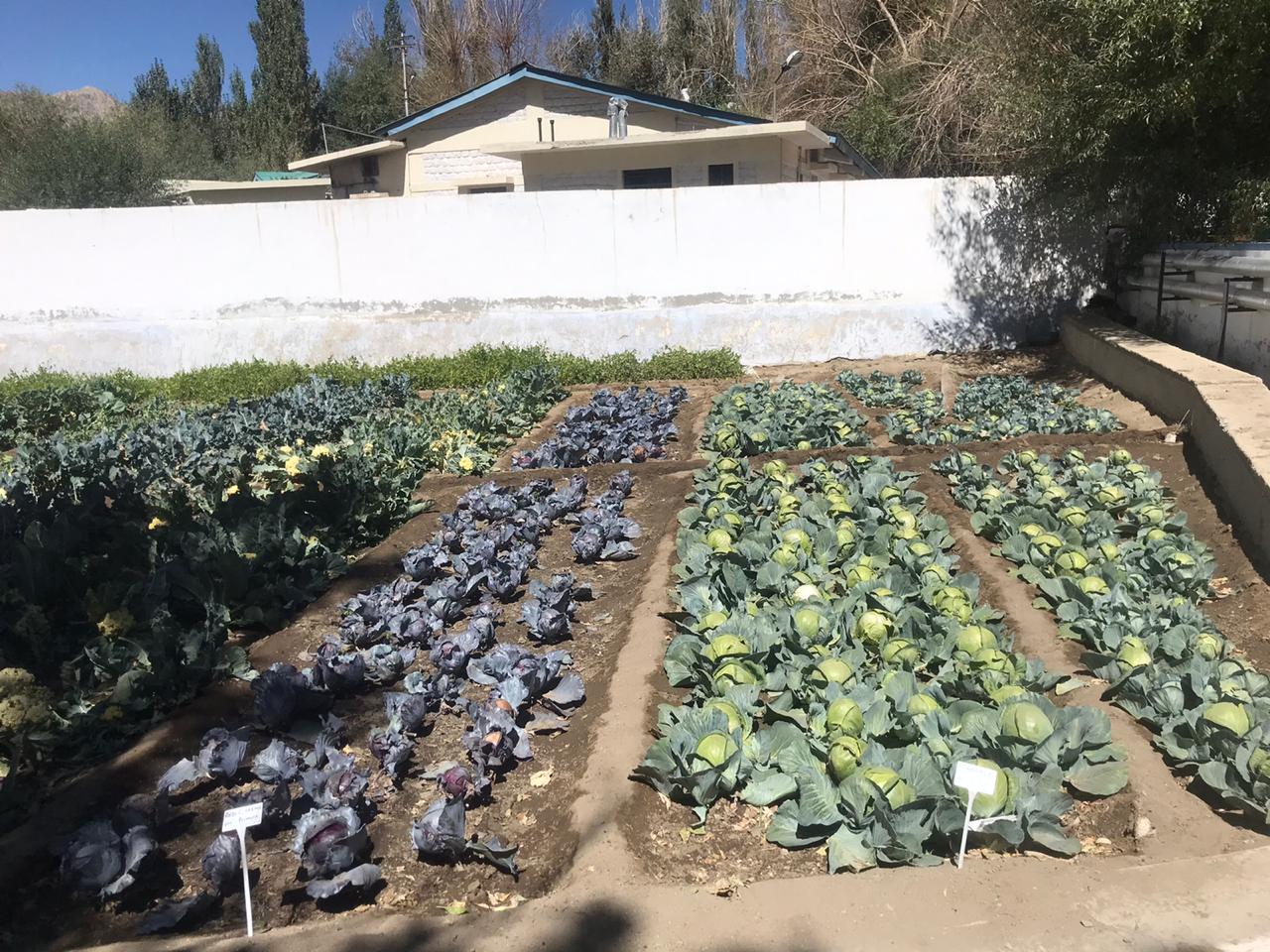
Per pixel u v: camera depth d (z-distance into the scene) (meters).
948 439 9.65
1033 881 3.31
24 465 9.48
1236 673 4.46
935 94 24.27
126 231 16.33
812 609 4.98
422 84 44.69
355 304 16.47
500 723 4.25
